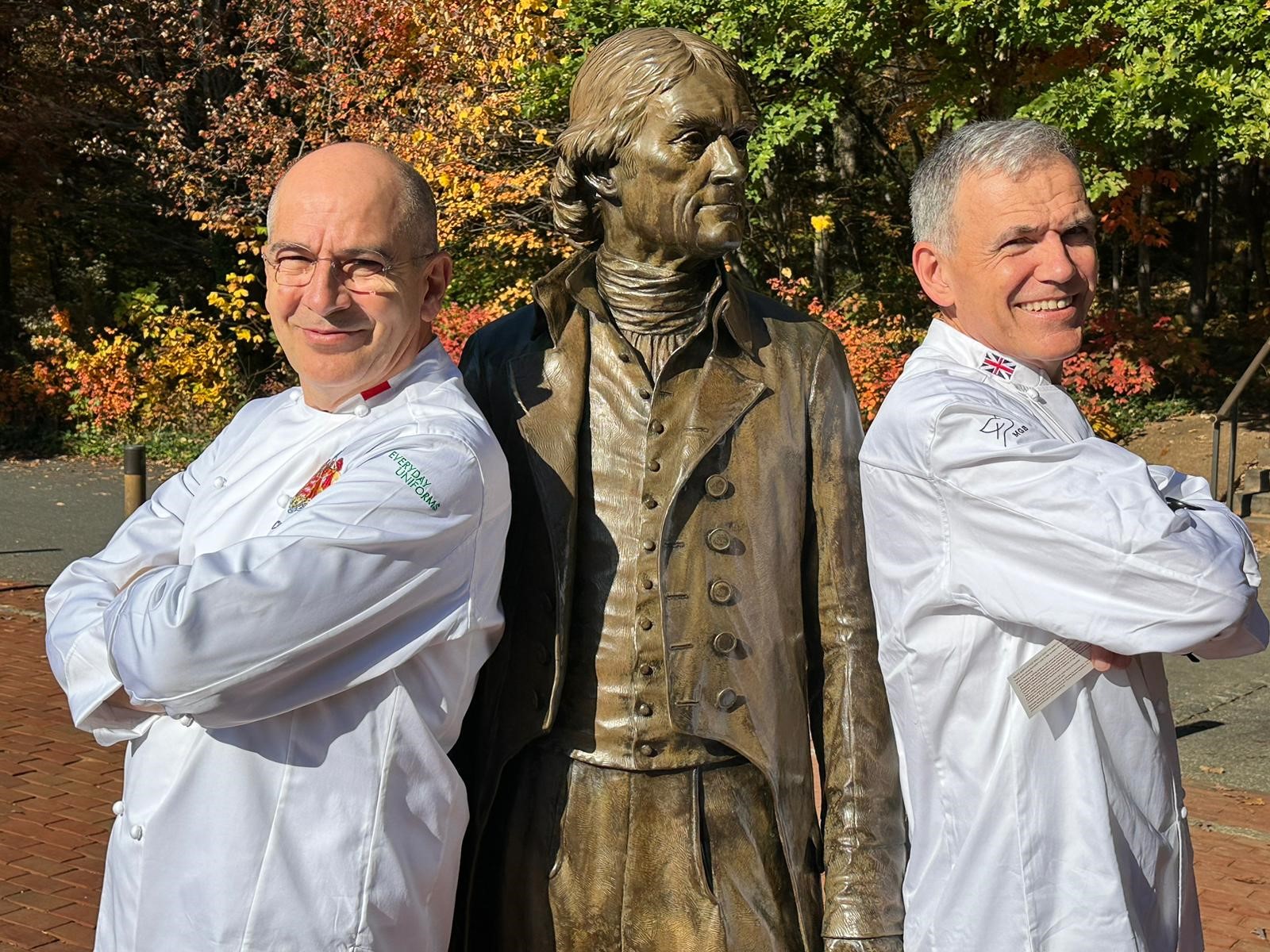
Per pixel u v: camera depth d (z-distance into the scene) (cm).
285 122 1500
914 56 1362
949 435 209
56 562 981
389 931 198
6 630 800
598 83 221
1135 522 194
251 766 198
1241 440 1415
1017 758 206
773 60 1180
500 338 236
